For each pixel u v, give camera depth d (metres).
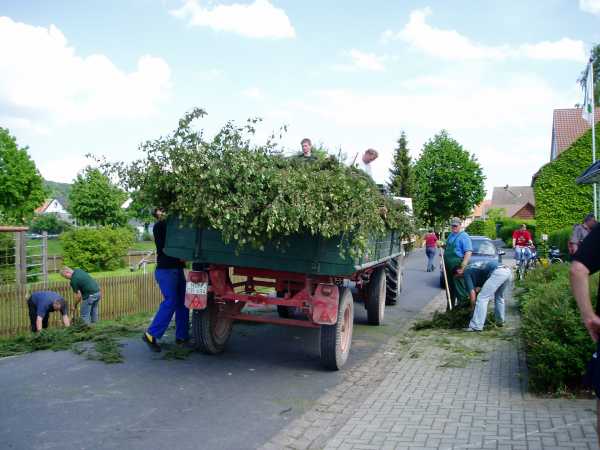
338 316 6.96
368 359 7.86
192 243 6.86
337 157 7.34
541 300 6.33
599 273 5.95
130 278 12.59
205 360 7.33
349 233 6.39
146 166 6.34
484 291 9.34
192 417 5.17
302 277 7.07
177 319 7.97
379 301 10.44
